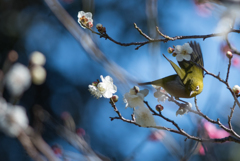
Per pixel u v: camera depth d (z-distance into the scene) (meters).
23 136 1.41
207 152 1.38
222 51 1.48
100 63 1.39
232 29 1.37
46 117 1.49
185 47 1.41
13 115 1.42
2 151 2.01
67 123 1.48
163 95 1.43
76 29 1.42
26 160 1.97
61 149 1.49
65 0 1.95
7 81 1.44
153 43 1.38
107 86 1.39
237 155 1.64
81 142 1.45
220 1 1.31
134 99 1.38
